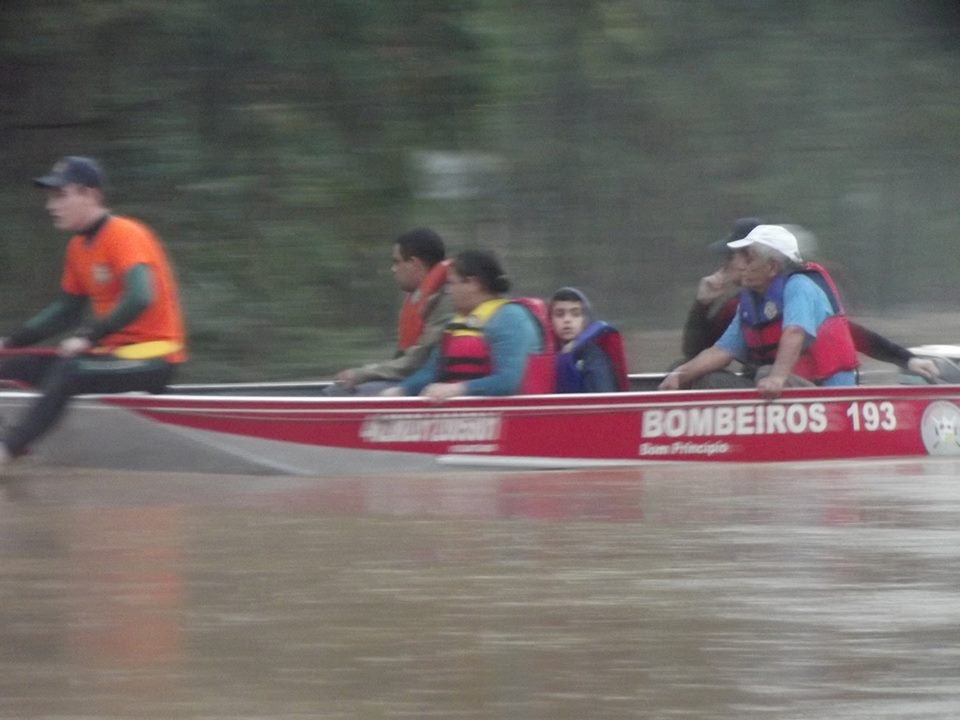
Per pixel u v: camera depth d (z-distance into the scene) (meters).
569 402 29.69
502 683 13.47
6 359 30.58
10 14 44.97
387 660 14.12
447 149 46.34
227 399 28.33
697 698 13.12
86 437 28.22
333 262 44.59
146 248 28.20
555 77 46.41
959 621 15.69
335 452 28.75
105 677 13.55
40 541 19.94
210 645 14.59
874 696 13.22
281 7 44.88
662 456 30.34
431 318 31.56
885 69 51.69
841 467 29.73
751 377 32.69
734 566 18.45
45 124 45.75
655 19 47.56
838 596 16.80
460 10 45.38
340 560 18.69
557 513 22.83
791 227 51.03
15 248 45.94
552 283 48.81
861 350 34.00
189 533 20.69
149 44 45.19
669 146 49.00
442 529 21.14
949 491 25.56
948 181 54.03
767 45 49.78
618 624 15.49
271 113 44.78
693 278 50.38
